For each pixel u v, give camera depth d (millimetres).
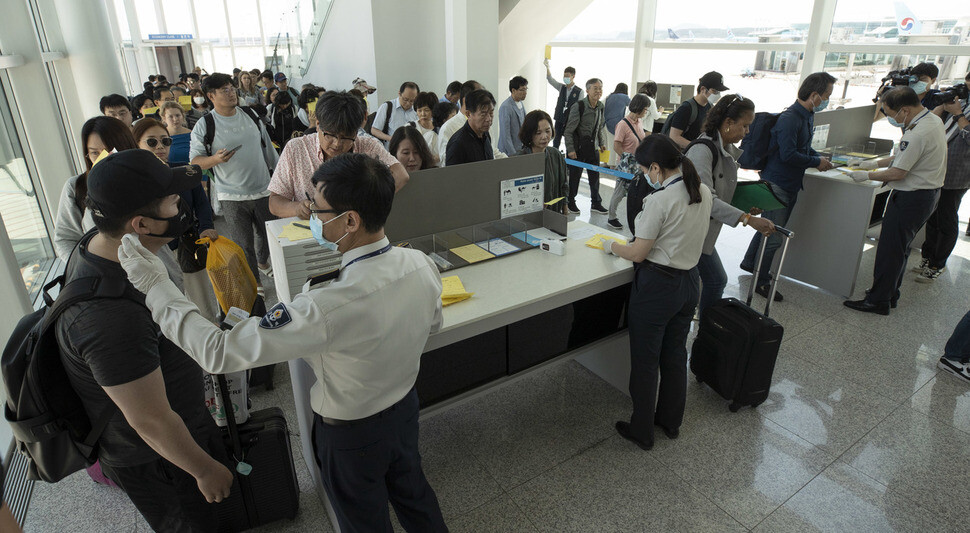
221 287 1843
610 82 8133
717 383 2570
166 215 1156
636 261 2102
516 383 2852
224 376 1576
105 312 1051
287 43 10461
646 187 2635
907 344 3137
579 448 2361
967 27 4641
